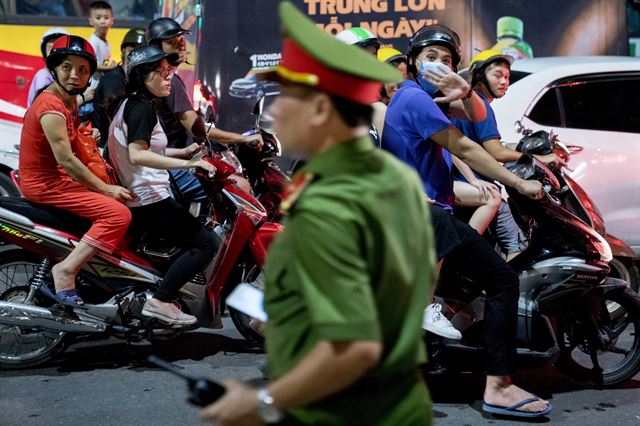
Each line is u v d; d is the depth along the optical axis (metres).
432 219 4.12
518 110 6.83
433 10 8.05
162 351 5.34
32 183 4.71
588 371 4.79
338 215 1.87
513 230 4.99
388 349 2.01
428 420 2.10
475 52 8.10
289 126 1.98
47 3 8.41
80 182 4.65
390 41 8.08
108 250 4.70
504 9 8.08
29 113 4.66
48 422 4.17
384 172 1.99
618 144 6.87
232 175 5.00
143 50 4.67
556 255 4.55
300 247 1.88
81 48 4.62
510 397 4.29
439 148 4.19
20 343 5.03
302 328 1.95
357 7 8.04
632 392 4.78
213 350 5.38
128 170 4.80
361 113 1.96
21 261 5.00
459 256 4.22
